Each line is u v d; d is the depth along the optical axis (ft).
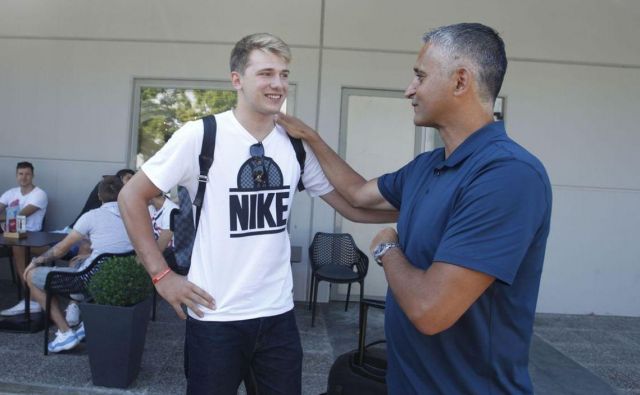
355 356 6.81
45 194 16.14
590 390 10.91
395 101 16.99
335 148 16.74
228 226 5.43
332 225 16.71
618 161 16.83
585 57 16.71
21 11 16.75
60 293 11.00
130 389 9.73
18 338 12.00
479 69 4.18
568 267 16.89
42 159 16.96
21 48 16.85
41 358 10.92
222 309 5.41
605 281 16.89
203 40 16.66
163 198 12.73
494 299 4.05
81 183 16.93
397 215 6.26
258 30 16.60
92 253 11.55
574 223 16.84
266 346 5.74
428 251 4.23
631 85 16.72
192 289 5.29
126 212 5.20
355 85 16.71
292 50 16.58
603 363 12.54
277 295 5.74
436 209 4.23
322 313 15.71
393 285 4.17
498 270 3.71
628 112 16.79
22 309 13.55
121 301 9.55
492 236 3.76
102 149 16.89
